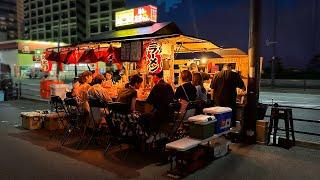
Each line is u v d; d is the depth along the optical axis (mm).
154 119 5633
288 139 6426
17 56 38031
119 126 5828
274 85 29375
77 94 7191
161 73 7082
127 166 5254
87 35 87000
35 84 26219
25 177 4754
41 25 97125
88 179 4691
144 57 7426
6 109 11758
